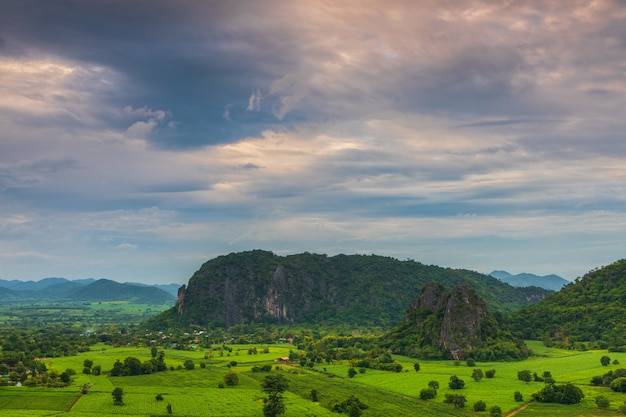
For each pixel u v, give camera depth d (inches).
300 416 6899.6
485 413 6963.6
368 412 7071.9
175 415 6919.3
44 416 6712.6
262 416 6958.7
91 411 7022.6
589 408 7003.0
